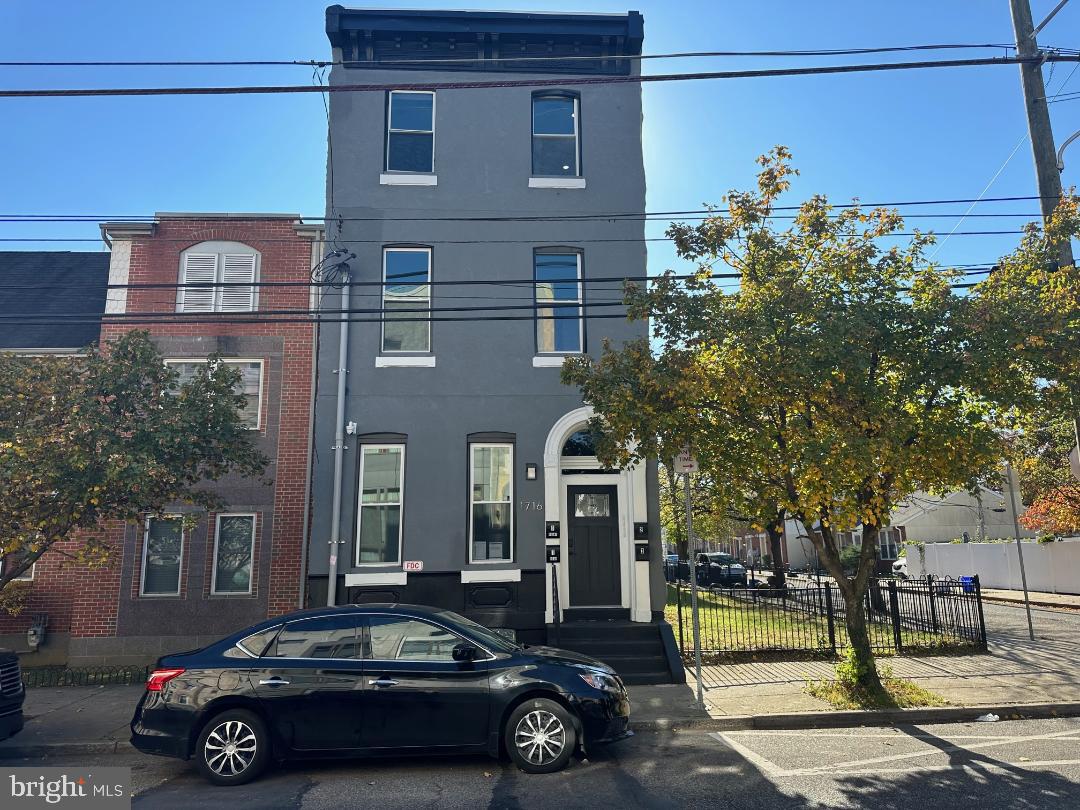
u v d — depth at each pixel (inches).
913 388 362.3
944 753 298.8
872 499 357.7
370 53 553.0
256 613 501.0
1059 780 259.9
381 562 497.4
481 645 292.8
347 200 534.6
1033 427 395.5
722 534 1670.8
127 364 378.0
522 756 279.4
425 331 527.2
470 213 539.2
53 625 519.2
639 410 363.6
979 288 378.3
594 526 509.7
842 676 389.7
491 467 511.2
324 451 502.3
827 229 380.5
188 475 404.8
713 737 333.4
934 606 538.9
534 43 557.0
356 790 265.3
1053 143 411.2
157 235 546.6
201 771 275.9
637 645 454.0
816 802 243.9
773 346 354.0
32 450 346.3
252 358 534.0
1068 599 879.1
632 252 537.3
